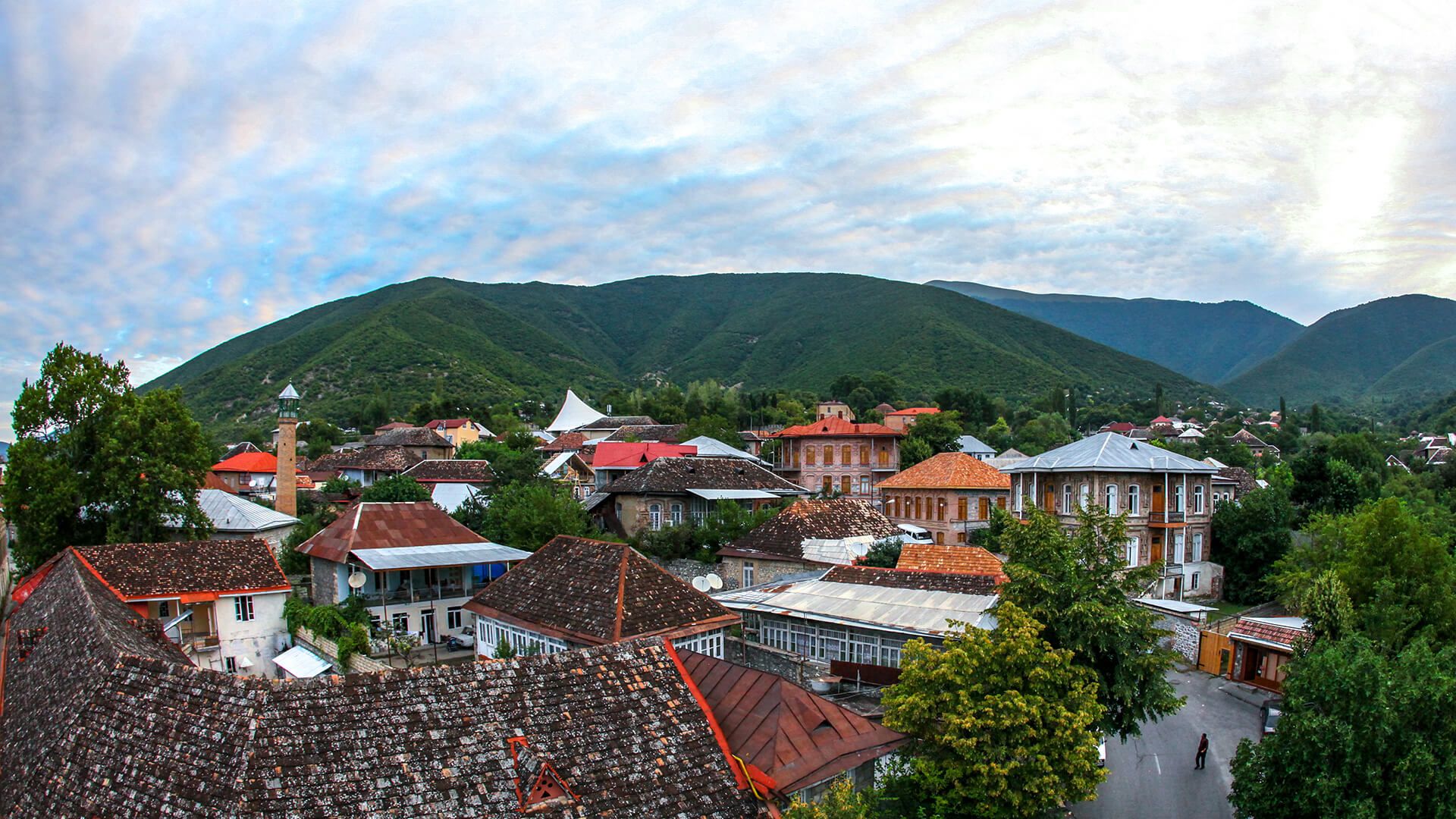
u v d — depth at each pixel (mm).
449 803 16203
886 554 47438
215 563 47594
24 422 57406
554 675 19766
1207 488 60312
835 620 34875
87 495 56969
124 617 30953
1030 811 21125
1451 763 21844
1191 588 58719
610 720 19234
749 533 54000
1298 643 35688
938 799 21344
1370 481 82188
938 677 22797
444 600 49094
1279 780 23562
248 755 15836
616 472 89125
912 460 101562
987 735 21562
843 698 32375
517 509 59312
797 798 19250
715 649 33906
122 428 57219
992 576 36375
